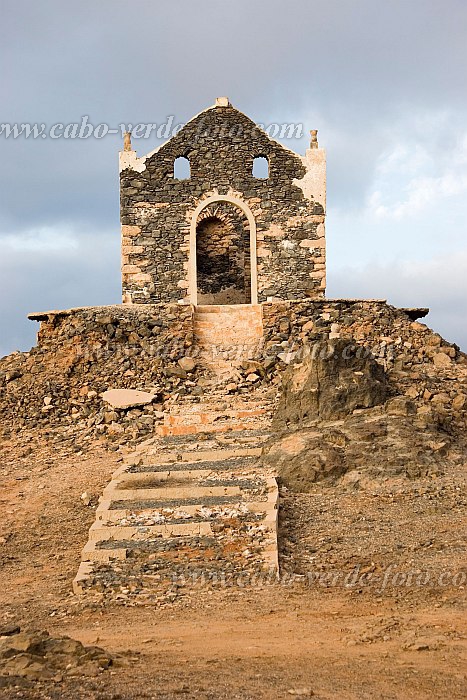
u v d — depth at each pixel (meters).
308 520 19.98
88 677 11.20
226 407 28.41
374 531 19.05
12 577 19.30
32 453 27.84
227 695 10.37
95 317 33.09
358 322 32.91
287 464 22.34
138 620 15.92
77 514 22.53
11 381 31.88
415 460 21.97
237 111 38.66
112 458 26.45
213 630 14.73
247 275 39.84
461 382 28.72
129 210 38.03
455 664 11.72
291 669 11.69
